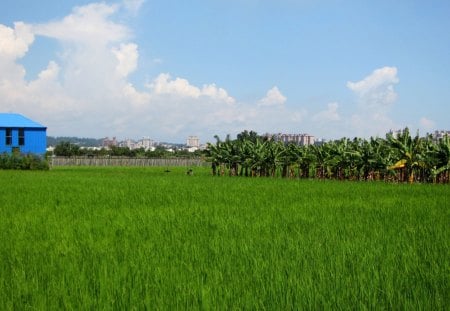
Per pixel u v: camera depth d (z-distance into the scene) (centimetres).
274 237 980
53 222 1182
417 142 3612
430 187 2683
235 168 4938
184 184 2775
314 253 816
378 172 4038
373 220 1238
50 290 605
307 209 1492
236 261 759
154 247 866
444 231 1038
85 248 862
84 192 2095
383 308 538
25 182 2811
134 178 3447
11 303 551
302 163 4469
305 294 585
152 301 565
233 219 1246
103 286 616
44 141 6034
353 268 710
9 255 804
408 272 686
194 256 794
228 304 553
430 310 528
